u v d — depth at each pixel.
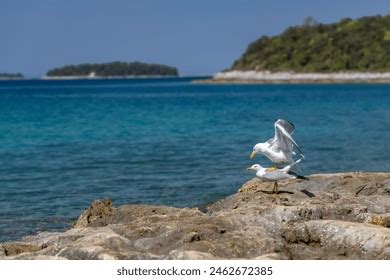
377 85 151.12
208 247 11.17
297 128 46.03
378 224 13.05
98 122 52.50
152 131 44.47
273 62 190.75
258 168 16.88
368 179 18.91
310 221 12.38
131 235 12.15
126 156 31.66
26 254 11.26
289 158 16.72
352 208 13.81
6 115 61.78
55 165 28.88
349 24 194.00
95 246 11.04
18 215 19.41
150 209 14.88
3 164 29.23
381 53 174.50
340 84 164.38
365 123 49.94
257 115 60.12
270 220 13.25
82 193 22.67
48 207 20.48
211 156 31.44
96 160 30.34
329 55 181.00
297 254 11.50
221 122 51.94
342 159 30.39
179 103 84.31
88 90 151.88
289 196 16.31
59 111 68.06
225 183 24.41
